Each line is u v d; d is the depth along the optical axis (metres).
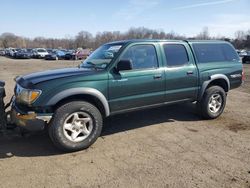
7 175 3.91
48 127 4.54
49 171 4.04
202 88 6.32
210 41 6.68
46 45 106.06
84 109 4.67
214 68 6.50
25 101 4.46
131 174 3.97
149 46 5.54
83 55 40.97
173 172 4.03
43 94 4.40
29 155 4.56
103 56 5.37
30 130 4.41
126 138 5.36
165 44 5.79
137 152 4.72
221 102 6.70
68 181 3.77
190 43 6.26
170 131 5.78
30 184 3.69
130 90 5.20
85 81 4.69
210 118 6.60
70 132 4.66
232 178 3.88
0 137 5.26
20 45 105.00
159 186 3.66
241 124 6.31
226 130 5.89
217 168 4.17
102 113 5.07
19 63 30.20
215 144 5.11
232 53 7.07
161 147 4.94
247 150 4.84
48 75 4.79
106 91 4.92
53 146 4.91
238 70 7.01
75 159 4.43
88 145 4.79
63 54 41.97
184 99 6.13
